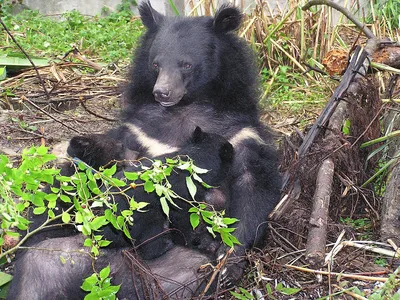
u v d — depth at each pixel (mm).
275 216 2160
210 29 2205
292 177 2230
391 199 2180
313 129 2322
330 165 2213
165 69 2117
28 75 3527
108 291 1556
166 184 1624
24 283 1792
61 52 4055
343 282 1894
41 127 2955
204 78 2158
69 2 5176
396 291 1877
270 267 1981
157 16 2285
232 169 2072
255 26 3746
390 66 2541
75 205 1527
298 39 3787
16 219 1444
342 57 2650
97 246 1632
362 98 2416
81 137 2055
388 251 2061
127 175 1559
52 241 1876
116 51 4074
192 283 1857
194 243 2033
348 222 2303
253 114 2221
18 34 4379
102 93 3354
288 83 3580
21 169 1463
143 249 1973
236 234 2021
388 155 2504
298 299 1863
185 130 2170
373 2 4363
